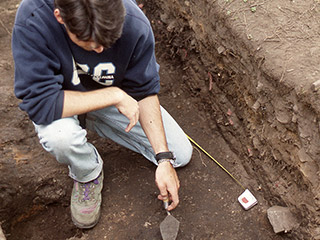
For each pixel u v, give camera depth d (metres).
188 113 2.20
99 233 1.80
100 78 1.52
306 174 1.56
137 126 1.75
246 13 1.75
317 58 1.56
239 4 1.78
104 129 1.88
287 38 1.64
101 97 1.47
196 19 2.01
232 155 2.01
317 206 1.53
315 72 1.52
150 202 1.86
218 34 1.85
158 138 1.61
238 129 1.95
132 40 1.38
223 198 1.86
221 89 2.01
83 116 1.72
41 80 1.36
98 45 1.12
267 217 1.78
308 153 1.53
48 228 1.91
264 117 1.74
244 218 1.79
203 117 2.18
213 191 1.89
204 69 2.10
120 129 1.79
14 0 2.64
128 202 1.87
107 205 1.87
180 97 2.27
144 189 1.91
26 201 1.91
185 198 1.87
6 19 2.53
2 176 1.88
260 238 1.73
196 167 1.98
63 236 1.88
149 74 1.54
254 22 1.71
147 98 1.63
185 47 2.21
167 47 2.37
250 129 1.86
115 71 1.50
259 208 1.82
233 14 1.76
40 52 1.32
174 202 1.61
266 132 1.75
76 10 1.02
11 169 1.90
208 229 1.77
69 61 1.41
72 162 1.56
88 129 2.00
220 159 2.01
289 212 1.69
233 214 1.81
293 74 1.54
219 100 2.03
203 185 1.91
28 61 1.32
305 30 1.65
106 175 1.97
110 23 1.05
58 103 1.41
